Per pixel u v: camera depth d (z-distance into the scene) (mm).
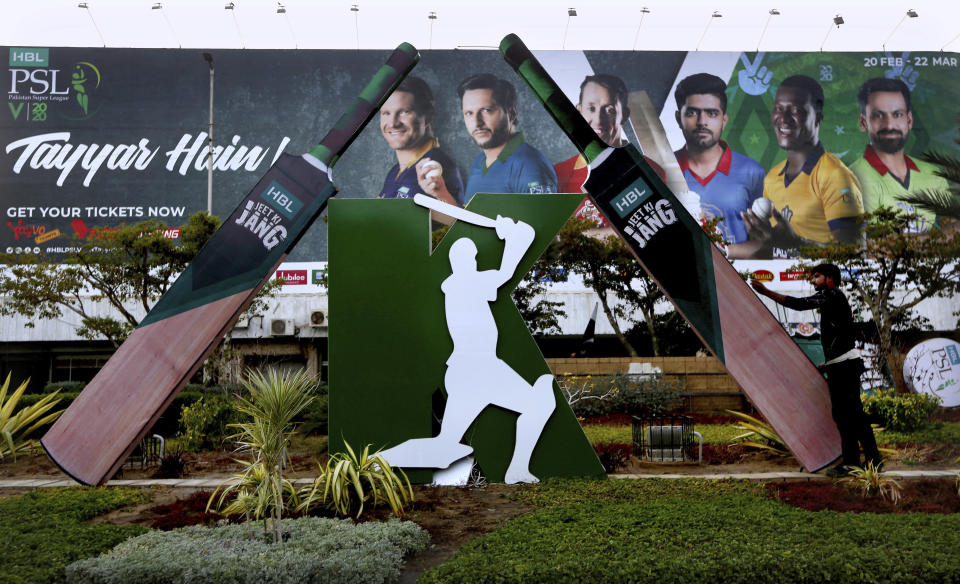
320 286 31875
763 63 34812
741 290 9445
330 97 34438
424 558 5840
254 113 34062
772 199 33969
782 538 5605
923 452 11219
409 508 7586
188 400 15086
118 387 9039
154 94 33750
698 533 5812
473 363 9242
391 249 9555
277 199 9617
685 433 11445
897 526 6020
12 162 32531
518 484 8898
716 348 9320
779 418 9148
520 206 9648
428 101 34344
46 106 33031
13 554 5477
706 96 34562
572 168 34156
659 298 26812
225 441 13305
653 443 11250
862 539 5570
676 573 4789
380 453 9047
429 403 9258
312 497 7160
